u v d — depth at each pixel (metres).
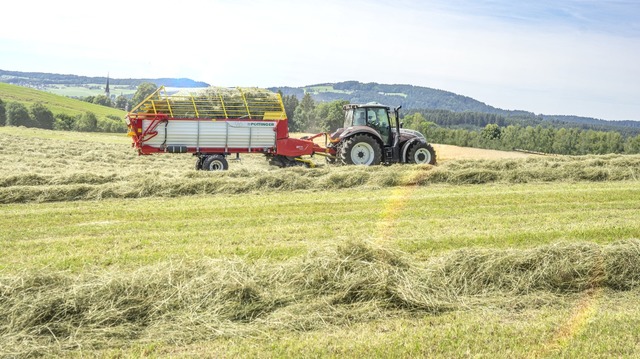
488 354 4.81
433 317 5.65
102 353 4.79
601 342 5.04
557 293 6.33
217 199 12.27
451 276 6.46
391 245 8.11
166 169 19.34
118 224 9.59
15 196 11.75
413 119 57.00
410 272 6.46
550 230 9.16
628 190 13.27
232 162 21.20
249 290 5.81
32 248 7.95
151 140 16.53
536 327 5.36
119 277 5.86
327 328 5.37
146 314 5.45
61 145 29.34
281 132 17.50
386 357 4.75
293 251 7.79
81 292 5.51
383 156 18.12
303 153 17.84
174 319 5.39
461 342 5.03
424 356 4.78
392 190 13.59
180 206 11.30
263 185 13.59
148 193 12.70
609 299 6.19
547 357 4.77
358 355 4.78
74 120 69.75
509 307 5.96
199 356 4.77
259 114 17.39
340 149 17.88
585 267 6.60
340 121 63.12
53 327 5.12
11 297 5.36
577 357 4.77
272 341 5.06
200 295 5.71
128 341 5.03
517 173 15.12
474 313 5.77
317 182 13.96
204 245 8.16
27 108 72.12
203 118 16.83
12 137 34.06
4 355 4.68
